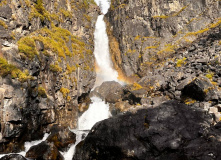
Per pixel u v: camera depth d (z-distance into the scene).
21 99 9.68
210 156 5.12
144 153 6.44
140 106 8.16
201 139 5.93
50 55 13.55
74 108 15.29
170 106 7.64
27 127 10.21
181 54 20.19
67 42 17.67
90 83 19.61
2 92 8.88
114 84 21.03
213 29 21.88
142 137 6.71
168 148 6.12
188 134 6.30
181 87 11.38
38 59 11.96
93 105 18.12
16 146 9.47
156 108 7.70
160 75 16.42
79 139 10.46
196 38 22.84
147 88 15.09
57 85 13.62
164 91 12.65
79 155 7.94
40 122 11.29
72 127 14.43
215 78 10.48
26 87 10.09
